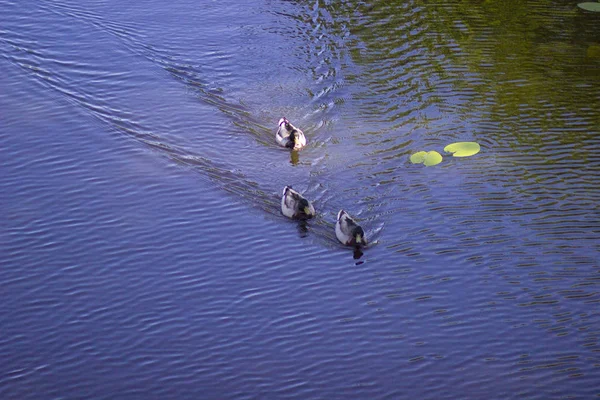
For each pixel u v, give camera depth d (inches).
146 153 888.3
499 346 626.5
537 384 589.6
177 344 636.1
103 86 1014.4
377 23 1154.7
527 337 633.6
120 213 793.6
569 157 865.5
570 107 957.8
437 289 687.7
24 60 1064.8
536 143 891.4
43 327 655.1
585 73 1024.9
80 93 999.6
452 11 1187.3
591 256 719.1
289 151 891.4
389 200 806.5
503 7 1197.1
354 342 634.8
